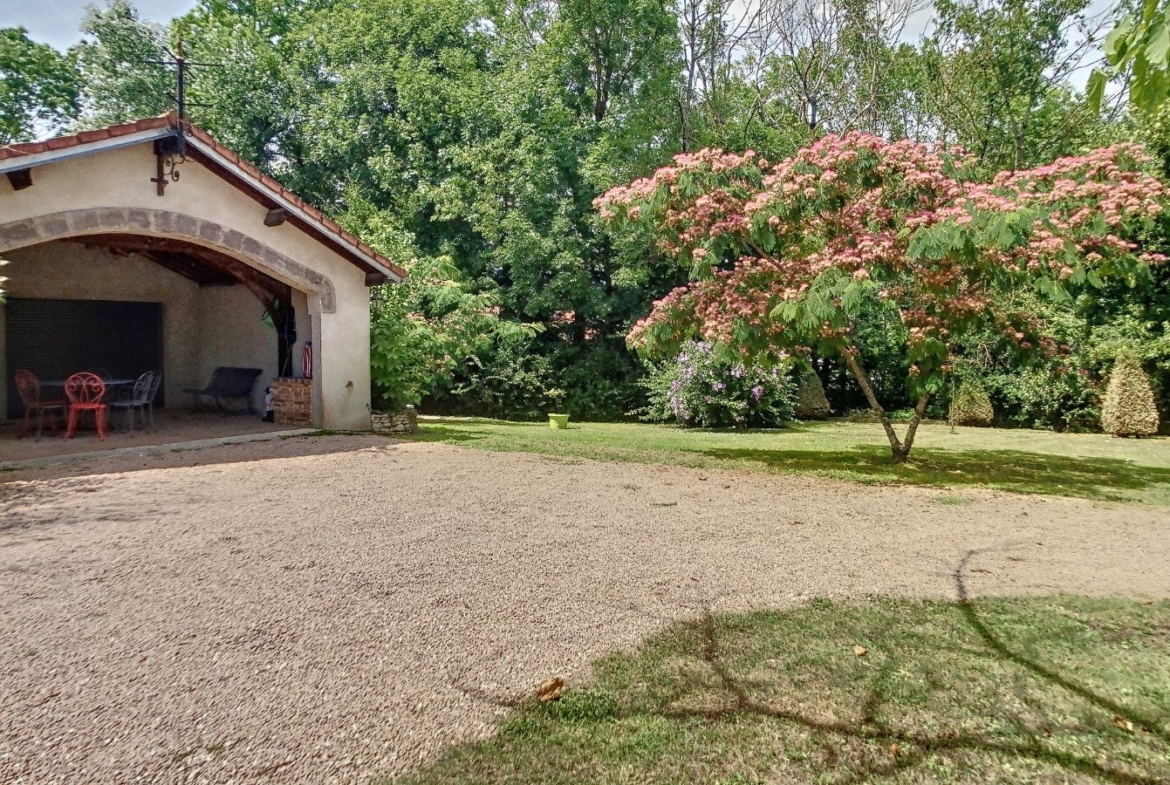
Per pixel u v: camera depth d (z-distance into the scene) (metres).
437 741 2.45
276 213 9.48
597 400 18.66
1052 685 2.84
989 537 5.11
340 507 5.81
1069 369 11.98
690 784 2.22
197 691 2.76
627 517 5.59
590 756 2.37
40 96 23.58
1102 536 5.18
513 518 5.50
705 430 14.40
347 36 19.17
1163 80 2.33
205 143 8.53
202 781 2.21
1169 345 12.75
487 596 3.79
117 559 4.38
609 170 17.03
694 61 20.41
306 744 2.42
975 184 7.55
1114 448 11.17
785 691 2.79
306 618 3.47
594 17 18.64
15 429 10.55
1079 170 7.70
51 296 12.36
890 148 7.64
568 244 17.59
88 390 11.09
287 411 11.37
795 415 17.72
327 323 10.45
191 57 19.45
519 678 2.89
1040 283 7.24
